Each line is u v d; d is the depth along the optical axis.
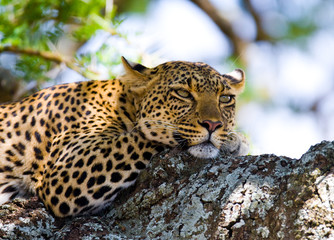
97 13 14.52
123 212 8.19
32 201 9.01
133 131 9.41
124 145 9.11
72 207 8.84
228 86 10.09
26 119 10.50
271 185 7.23
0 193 10.02
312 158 6.91
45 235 8.19
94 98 10.43
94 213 8.85
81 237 7.66
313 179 6.73
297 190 6.84
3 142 10.34
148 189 8.24
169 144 9.41
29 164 10.14
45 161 10.05
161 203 8.00
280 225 6.78
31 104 10.72
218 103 9.77
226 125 9.81
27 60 14.38
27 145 10.24
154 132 9.43
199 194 7.63
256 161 7.67
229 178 7.62
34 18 14.47
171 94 9.68
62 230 7.97
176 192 7.98
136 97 10.18
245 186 7.32
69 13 14.38
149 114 9.73
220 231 7.12
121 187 8.86
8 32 14.16
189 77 9.71
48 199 9.02
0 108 10.92
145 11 19.47
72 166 9.06
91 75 13.42
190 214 7.52
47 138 10.17
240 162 7.81
